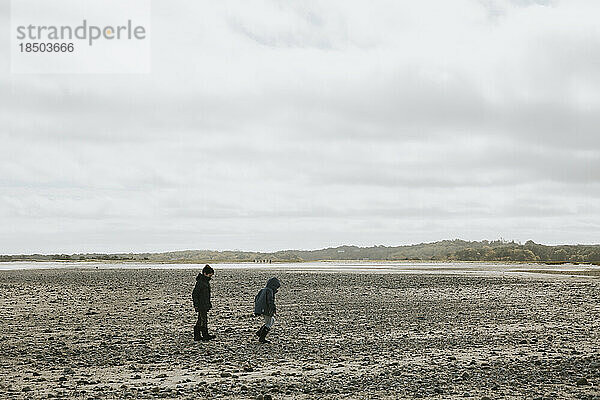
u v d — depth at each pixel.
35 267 96.81
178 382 14.65
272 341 21.39
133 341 21.50
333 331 23.88
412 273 73.88
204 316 21.64
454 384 14.25
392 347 19.94
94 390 13.74
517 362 17.14
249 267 99.69
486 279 59.19
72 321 27.28
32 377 15.33
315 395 13.16
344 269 88.81
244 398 12.91
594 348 19.55
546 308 32.34
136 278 61.69
